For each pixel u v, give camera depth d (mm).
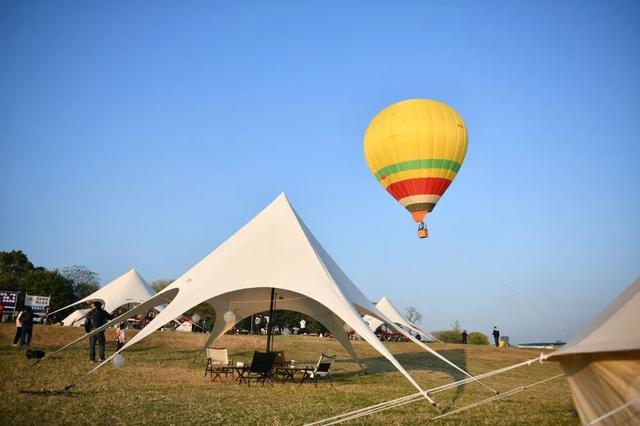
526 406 7910
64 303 45781
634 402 3719
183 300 8852
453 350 20250
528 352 20156
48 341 15461
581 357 4371
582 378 4340
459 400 8297
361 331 7977
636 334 3936
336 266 11258
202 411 6539
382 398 8164
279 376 11000
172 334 20000
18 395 6914
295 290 8891
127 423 5680
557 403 8328
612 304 4648
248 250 9922
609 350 3771
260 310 13180
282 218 10703
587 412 4215
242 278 9195
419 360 16172
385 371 12633
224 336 21266
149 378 9508
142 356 13664
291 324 44156
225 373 10430
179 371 10859
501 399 8594
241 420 6125
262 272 9312
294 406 7211
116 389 7957
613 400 3975
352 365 14078
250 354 15594
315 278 9219
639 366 3943
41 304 30828
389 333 33812
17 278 48594
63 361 11227
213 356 9914
